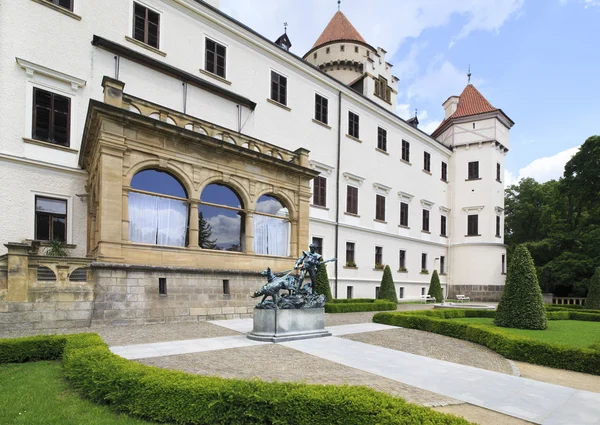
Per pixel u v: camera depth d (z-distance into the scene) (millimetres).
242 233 18656
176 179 16500
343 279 29812
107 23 19172
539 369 10078
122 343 10789
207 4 22750
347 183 31328
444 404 6609
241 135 18875
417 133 39562
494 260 41406
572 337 13461
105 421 5621
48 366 8445
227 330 13477
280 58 27062
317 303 13086
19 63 16391
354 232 31453
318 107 29781
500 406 6656
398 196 36625
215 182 17766
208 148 17172
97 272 13375
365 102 33438
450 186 44750
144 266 14359
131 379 6145
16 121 16281
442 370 8898
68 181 17516
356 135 32875
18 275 11898
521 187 57250
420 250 39156
